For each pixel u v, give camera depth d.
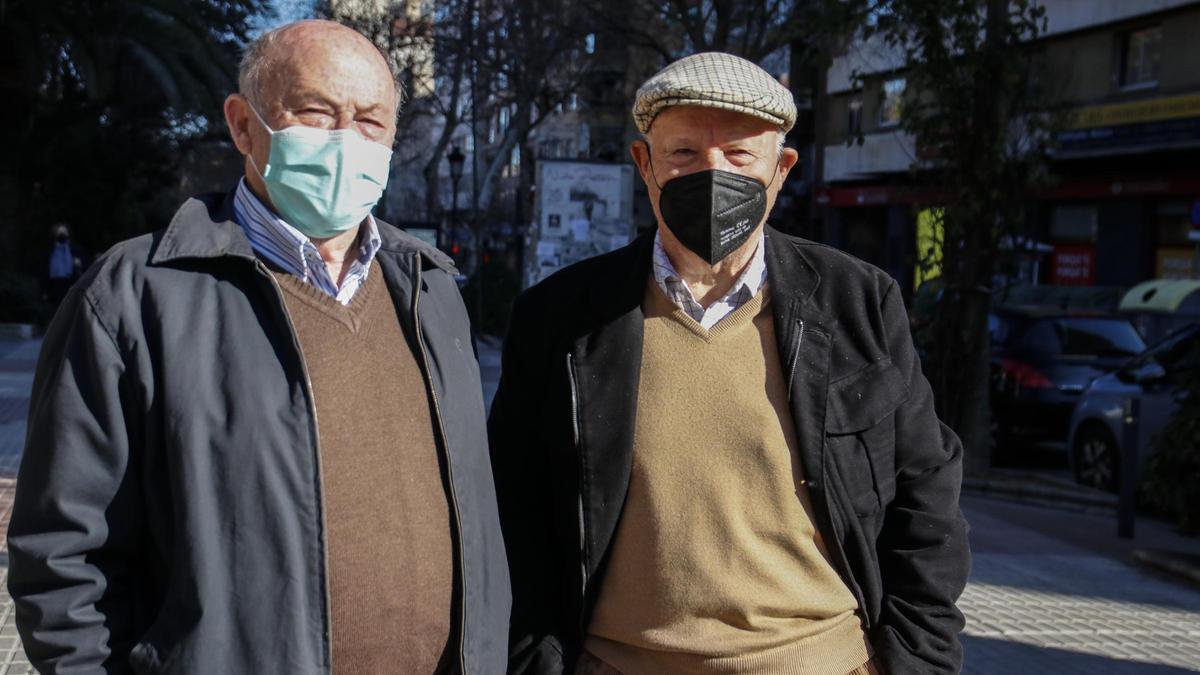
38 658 1.95
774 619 2.39
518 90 26.30
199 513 1.96
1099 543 8.19
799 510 2.41
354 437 2.13
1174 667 5.24
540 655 2.48
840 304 2.51
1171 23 21.25
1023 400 11.90
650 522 2.41
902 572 2.50
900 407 2.50
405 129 27.66
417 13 25.80
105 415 1.97
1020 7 10.77
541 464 2.62
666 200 2.43
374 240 2.29
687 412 2.44
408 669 2.16
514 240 42.41
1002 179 10.83
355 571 2.09
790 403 2.43
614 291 2.54
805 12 13.13
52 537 1.94
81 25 22.05
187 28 23.20
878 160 29.58
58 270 23.00
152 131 28.69
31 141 25.53
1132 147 21.56
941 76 10.62
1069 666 5.21
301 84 2.17
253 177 2.26
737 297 2.54
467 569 2.25
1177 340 9.95
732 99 2.36
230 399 2.02
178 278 2.07
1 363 16.55
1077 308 13.23
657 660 2.41
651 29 21.52
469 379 2.36
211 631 1.95
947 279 11.02
